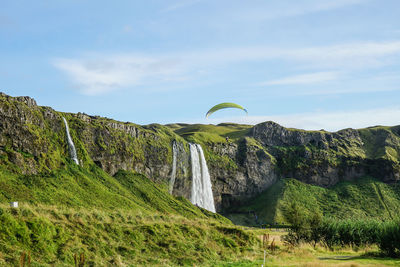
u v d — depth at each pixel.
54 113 124.81
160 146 170.88
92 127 139.88
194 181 184.88
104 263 42.97
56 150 117.12
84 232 47.72
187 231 57.28
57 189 97.56
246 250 57.72
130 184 139.12
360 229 71.06
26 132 106.25
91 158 135.50
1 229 40.22
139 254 48.06
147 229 53.59
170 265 46.31
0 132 99.81
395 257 54.53
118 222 55.09
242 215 199.62
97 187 113.50
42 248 41.00
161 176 166.75
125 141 152.88
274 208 197.62
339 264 43.81
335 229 71.19
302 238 71.56
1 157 96.75
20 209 45.56
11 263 36.97
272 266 44.78
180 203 148.12
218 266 46.03
